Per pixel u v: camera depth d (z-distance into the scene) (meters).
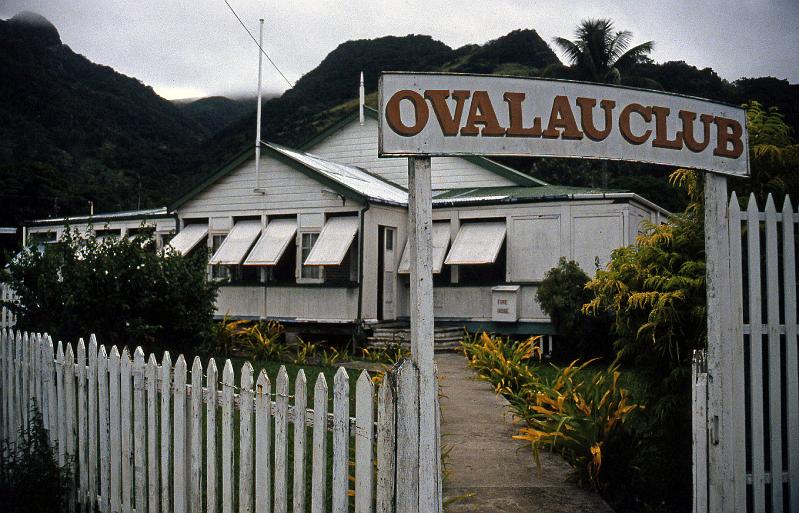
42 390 6.20
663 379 5.86
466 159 21.16
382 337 16.38
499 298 16.59
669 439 5.85
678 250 5.90
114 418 5.28
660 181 32.56
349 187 16.75
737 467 4.42
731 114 4.64
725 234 4.54
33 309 9.03
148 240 11.09
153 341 9.95
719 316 4.47
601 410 6.14
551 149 4.23
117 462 5.23
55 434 5.99
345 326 16.86
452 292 17.59
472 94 4.11
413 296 3.88
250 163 18.42
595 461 5.57
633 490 5.79
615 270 6.26
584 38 39.47
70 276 9.03
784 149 5.55
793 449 4.52
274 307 17.69
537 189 18.86
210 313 10.94
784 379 4.82
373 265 17.17
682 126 4.51
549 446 7.00
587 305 6.53
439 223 18.06
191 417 4.70
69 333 8.88
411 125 4.01
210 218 18.94
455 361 14.28
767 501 4.71
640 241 6.17
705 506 4.43
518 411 8.17
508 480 6.05
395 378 3.64
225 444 4.38
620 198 15.74
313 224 17.45
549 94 4.25
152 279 9.77
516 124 4.17
